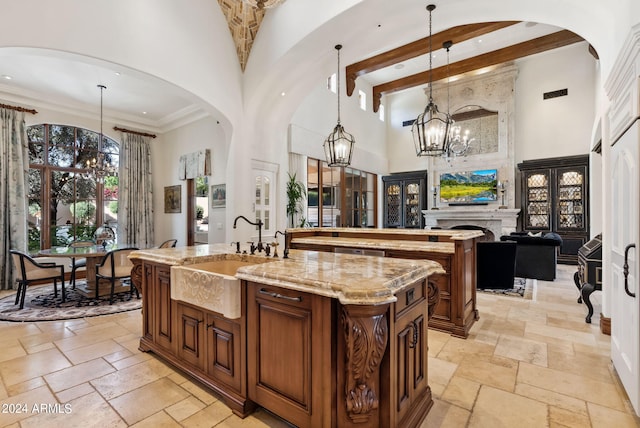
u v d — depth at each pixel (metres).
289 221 6.72
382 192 10.82
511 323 3.52
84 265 5.50
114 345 2.96
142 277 2.85
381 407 1.59
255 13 5.06
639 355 1.81
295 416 1.68
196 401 2.07
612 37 2.90
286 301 1.70
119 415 1.93
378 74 9.47
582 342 3.00
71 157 6.46
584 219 7.40
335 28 4.09
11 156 5.43
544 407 2.01
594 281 3.52
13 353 2.79
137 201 7.16
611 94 2.37
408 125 10.81
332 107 8.30
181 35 4.48
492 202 8.97
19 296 4.45
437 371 2.47
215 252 2.77
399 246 3.44
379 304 1.40
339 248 3.92
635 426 1.82
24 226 5.55
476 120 9.40
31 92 5.62
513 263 4.75
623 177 2.12
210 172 6.62
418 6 3.65
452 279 3.20
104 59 3.73
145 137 7.39
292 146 6.75
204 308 2.13
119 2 3.87
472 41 7.51
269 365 1.80
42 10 3.33
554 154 8.34
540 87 8.55
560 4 3.22
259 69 5.07
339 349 1.54
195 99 4.77
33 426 1.83
